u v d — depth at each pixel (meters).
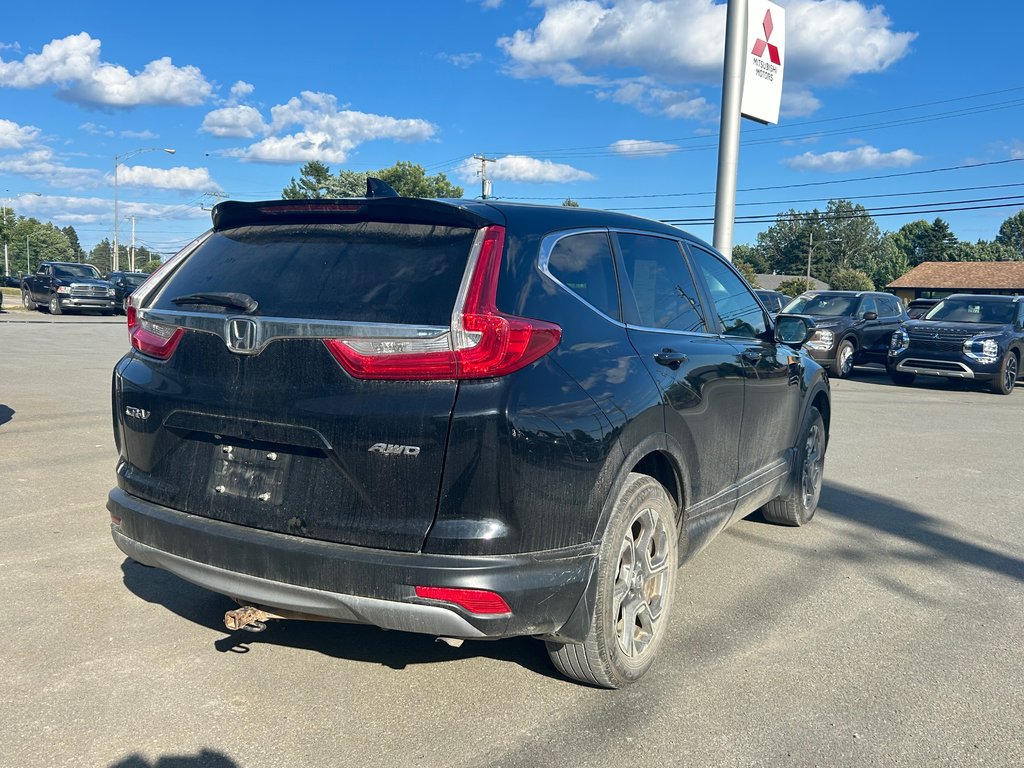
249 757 2.88
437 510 2.77
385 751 2.94
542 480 2.84
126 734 3.00
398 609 2.76
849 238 125.06
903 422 11.04
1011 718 3.27
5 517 5.38
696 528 3.93
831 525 5.92
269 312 3.03
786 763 2.93
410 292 2.90
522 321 2.86
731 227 14.15
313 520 2.90
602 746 3.00
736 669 3.63
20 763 2.80
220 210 3.45
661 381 3.50
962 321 16.05
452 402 2.76
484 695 3.34
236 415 3.03
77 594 4.21
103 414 8.98
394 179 65.00
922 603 4.46
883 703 3.36
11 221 75.56
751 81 15.71
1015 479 7.52
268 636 3.83
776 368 4.90
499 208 3.26
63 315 30.27
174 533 3.12
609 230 3.75
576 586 2.98
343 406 2.84
